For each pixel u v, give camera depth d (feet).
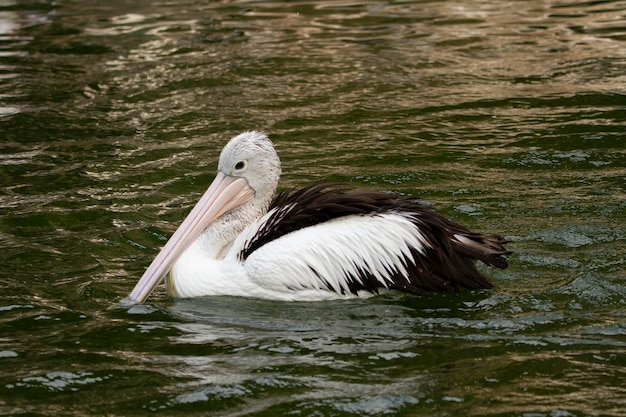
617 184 47.29
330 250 36.58
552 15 87.76
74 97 67.10
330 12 92.73
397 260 36.17
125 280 39.42
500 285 36.60
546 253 39.06
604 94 63.62
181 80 70.44
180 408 28.99
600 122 57.88
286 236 37.27
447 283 36.01
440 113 61.36
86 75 72.49
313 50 78.33
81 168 53.16
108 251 42.24
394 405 28.53
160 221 45.47
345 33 84.12
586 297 35.22
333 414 28.19
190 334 34.27
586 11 88.63
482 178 49.32
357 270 36.42
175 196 48.73
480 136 56.49
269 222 38.04
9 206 47.60
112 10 95.76
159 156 54.80
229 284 37.60
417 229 36.19
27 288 38.65
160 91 67.87
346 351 32.24
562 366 30.50
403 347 32.32
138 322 35.45
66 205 47.65
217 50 78.79
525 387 29.32
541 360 30.91
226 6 96.43
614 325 33.14
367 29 85.40
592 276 36.65
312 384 30.07
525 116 59.93
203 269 38.01
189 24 88.63
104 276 39.73
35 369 31.81
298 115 61.72
